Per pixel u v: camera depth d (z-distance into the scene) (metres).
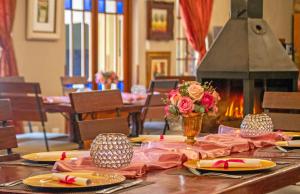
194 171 2.58
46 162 2.81
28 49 8.32
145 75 10.16
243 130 3.55
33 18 8.27
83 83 8.14
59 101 6.45
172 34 10.48
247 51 5.76
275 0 12.05
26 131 8.16
